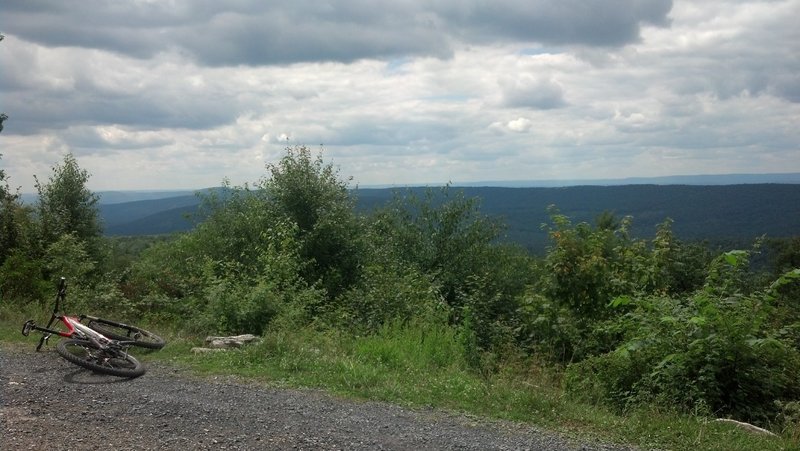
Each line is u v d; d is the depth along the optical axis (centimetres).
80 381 739
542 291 1270
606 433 618
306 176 2105
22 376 743
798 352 870
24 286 1339
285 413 636
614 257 1296
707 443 597
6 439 523
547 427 631
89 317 953
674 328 858
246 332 1176
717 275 973
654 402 768
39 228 1839
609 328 1066
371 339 1070
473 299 1417
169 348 963
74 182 2466
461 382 783
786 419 719
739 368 801
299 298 1357
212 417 612
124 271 1748
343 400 701
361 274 1861
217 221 2244
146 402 657
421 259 2197
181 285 1457
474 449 550
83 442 527
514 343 1217
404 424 618
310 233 1970
